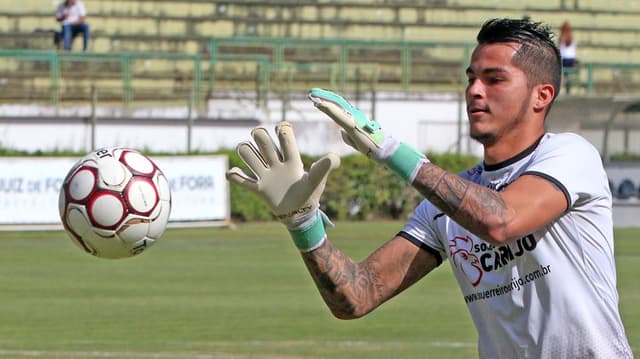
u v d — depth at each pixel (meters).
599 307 9.26
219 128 67.94
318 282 10.08
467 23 80.19
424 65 75.31
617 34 82.19
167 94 70.62
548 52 9.37
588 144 9.45
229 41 72.56
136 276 37.22
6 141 65.38
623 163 60.69
